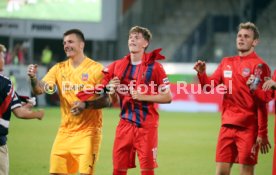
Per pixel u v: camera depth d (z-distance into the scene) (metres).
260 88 22.78
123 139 22.34
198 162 37.91
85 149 22.70
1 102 20.72
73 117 22.94
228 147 23.41
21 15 87.56
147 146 22.06
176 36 98.81
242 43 23.42
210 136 52.84
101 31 88.81
